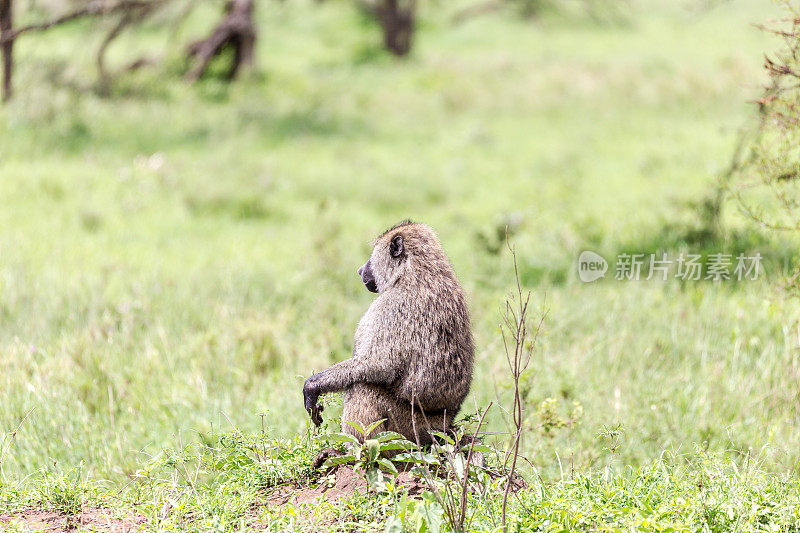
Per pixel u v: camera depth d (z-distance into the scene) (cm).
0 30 2591
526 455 795
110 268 1452
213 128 2836
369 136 3033
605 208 2019
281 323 1184
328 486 661
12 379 959
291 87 3594
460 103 3519
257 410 797
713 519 587
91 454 832
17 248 1545
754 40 4484
